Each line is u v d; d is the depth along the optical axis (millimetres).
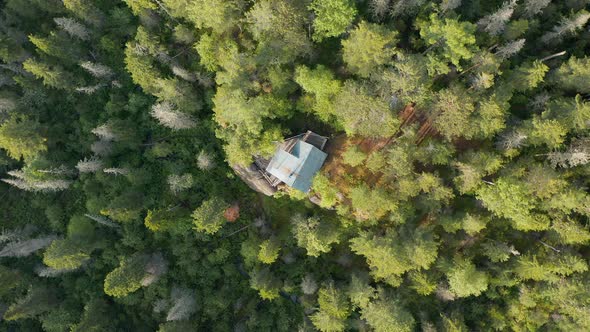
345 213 66125
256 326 71812
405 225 63750
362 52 57500
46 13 76625
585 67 56719
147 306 73500
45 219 77625
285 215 70562
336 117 65125
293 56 63438
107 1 75875
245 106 59656
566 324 64125
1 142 65812
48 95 76188
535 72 57312
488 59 57406
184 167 72625
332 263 70062
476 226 60375
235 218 71500
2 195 77875
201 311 72500
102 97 76188
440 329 65938
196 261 72625
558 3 62781
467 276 60656
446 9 59594
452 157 63688
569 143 61656
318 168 65500
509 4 56969
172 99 67312
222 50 64438
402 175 60688
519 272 63750
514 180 59500
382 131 61438
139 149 74812
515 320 67250
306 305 67938
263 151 65062
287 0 59688
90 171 74125
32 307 70062
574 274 62875
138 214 71500
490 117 58062
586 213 59531
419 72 58625
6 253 72812
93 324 68438
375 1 59781
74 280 75500
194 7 61969
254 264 70438
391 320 61219
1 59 74500
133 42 69438
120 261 71875
